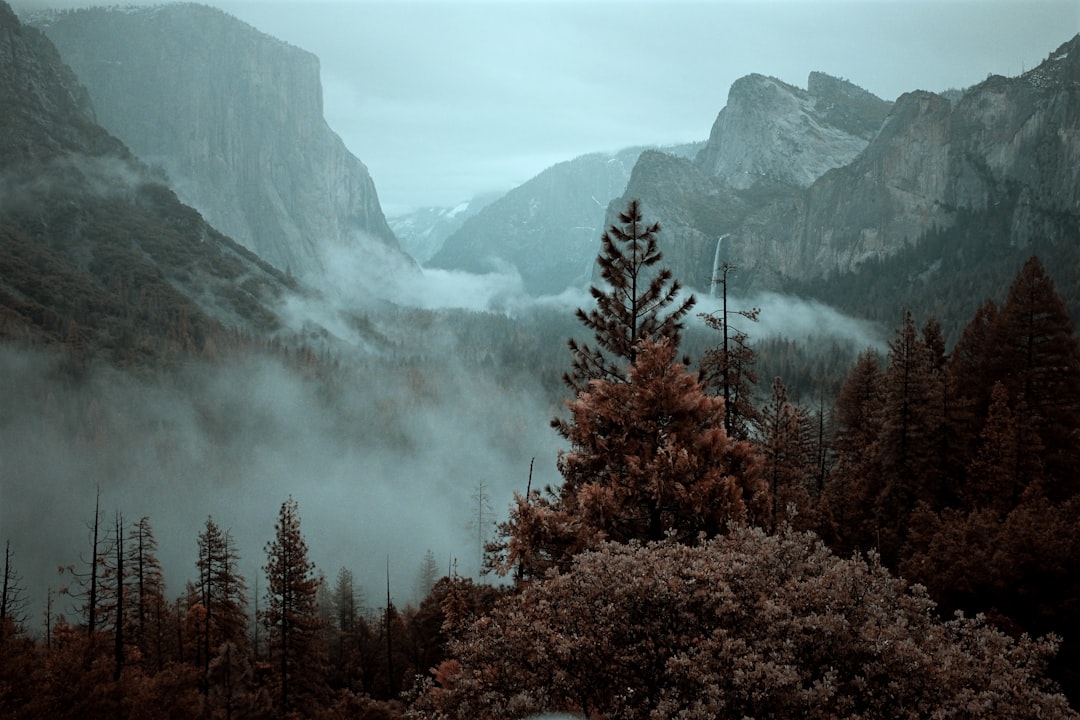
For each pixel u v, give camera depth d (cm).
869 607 820
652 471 1322
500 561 1295
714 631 781
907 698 720
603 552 942
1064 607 1591
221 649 3097
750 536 977
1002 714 709
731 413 1984
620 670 817
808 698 686
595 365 1823
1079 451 3123
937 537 1953
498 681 844
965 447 3127
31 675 1792
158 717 1945
